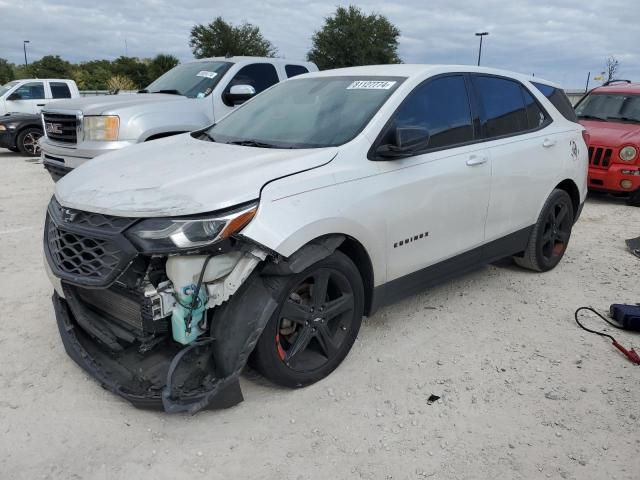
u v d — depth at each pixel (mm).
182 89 8289
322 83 4398
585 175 5668
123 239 2803
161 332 2975
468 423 3107
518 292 4969
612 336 4168
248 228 2893
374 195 3488
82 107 6895
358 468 2752
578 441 2975
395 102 3816
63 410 3117
